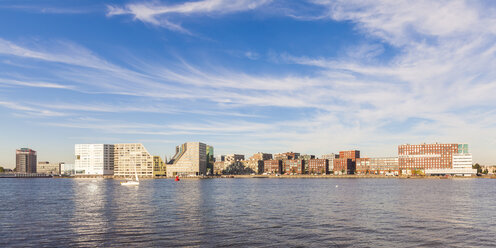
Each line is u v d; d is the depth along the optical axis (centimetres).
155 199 12512
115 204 10756
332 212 8738
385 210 9112
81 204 10812
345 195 14162
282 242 5519
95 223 7150
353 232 6238
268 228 6588
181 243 5450
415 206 10019
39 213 8725
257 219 7631
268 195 14388
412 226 6788
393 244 5403
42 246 5319
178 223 7119
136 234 6075
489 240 5653
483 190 17062
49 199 12812
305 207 9838
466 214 8362
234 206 10131
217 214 8419
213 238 5772
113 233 6166
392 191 16525
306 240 5638
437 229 6506
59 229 6544
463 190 17088
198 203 11031
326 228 6581
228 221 7369
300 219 7631
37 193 16462
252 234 6059
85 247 5244
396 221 7362
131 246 5284
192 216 8081
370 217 7906
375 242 5522
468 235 5997
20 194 15850
